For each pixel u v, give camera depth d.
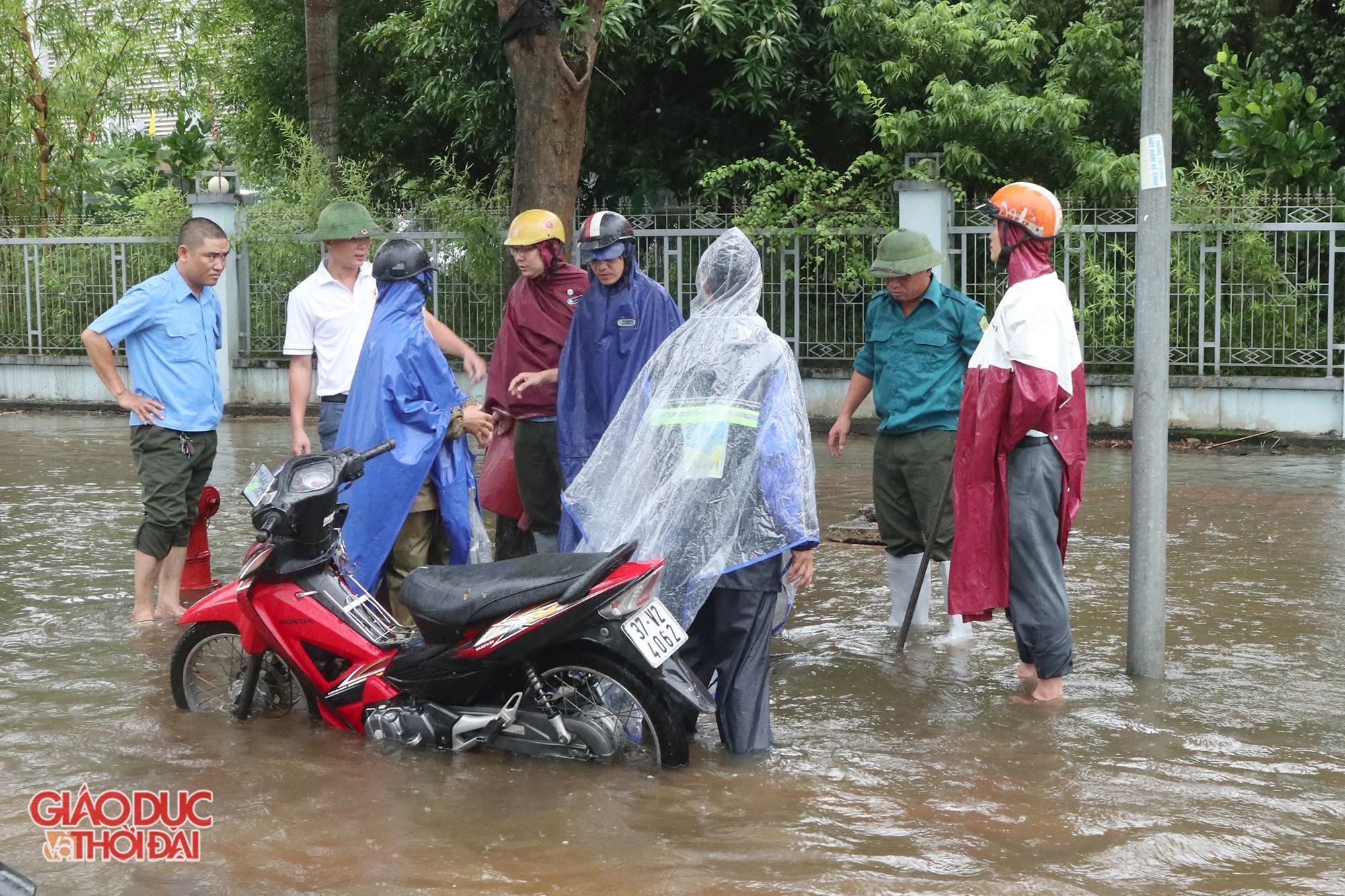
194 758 4.60
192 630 5.11
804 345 14.41
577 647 4.51
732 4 14.88
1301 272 13.38
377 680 4.77
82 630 6.36
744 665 4.61
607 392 5.80
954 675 5.61
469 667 4.53
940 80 14.22
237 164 20.59
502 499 6.70
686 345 4.76
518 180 7.75
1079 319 13.44
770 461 4.57
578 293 6.45
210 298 6.78
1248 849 3.76
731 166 14.60
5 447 13.27
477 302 15.62
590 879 3.57
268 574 4.93
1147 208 5.46
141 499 10.11
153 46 20.28
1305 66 15.27
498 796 4.20
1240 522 8.87
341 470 4.97
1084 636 6.20
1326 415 12.55
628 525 4.71
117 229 17.41
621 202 16.72
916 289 6.17
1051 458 5.18
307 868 3.67
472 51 15.92
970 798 4.16
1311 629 6.21
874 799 4.15
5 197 19.42
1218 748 4.62
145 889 3.55
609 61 15.35
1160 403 5.46
